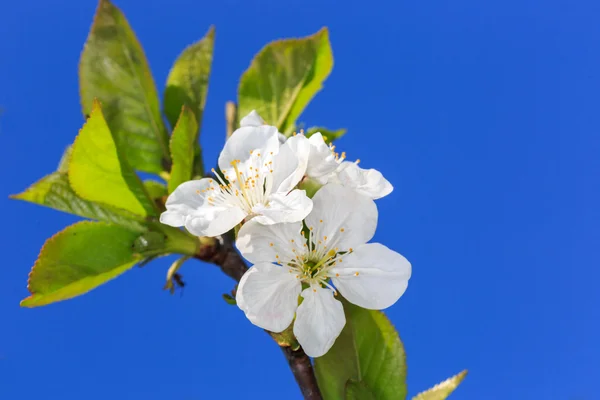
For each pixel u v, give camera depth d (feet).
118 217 1.13
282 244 1.09
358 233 1.10
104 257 1.11
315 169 1.10
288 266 1.09
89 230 1.11
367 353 1.10
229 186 1.11
